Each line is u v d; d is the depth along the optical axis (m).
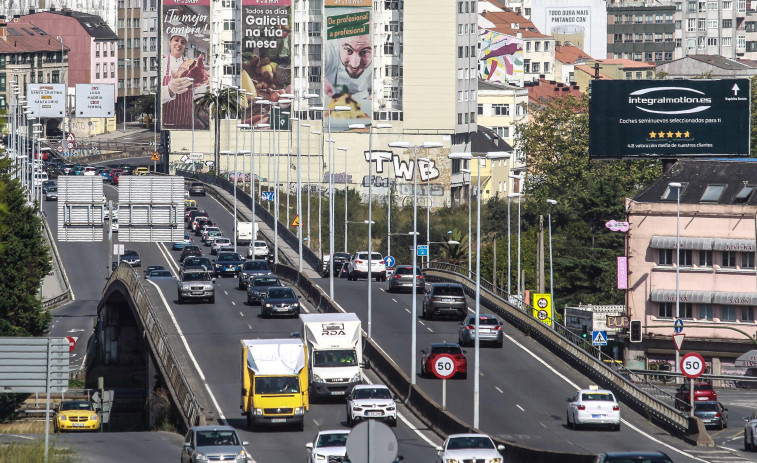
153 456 142.88
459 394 180.62
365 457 74.75
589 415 159.38
